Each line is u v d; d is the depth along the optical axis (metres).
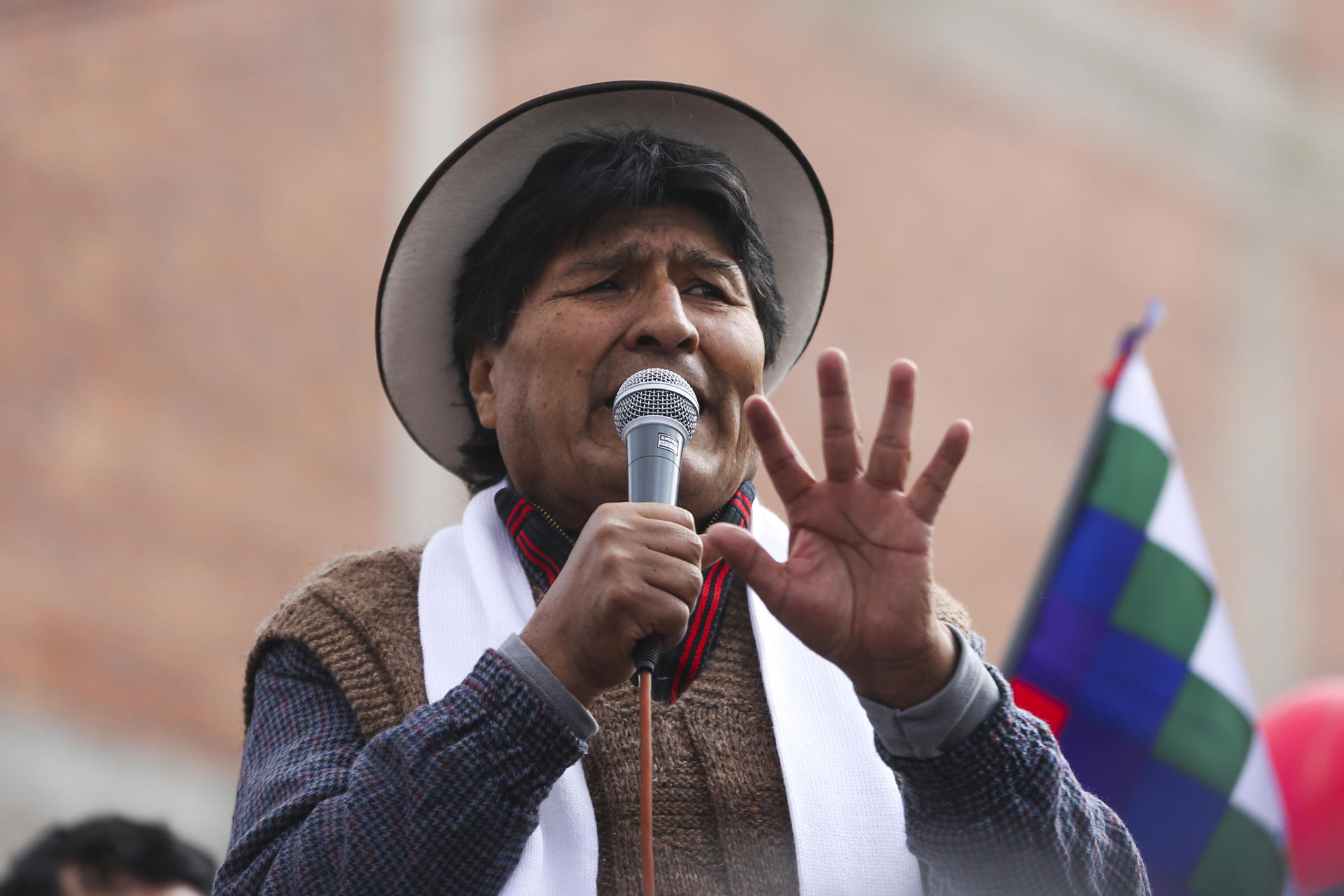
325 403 18.00
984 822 4.70
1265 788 8.69
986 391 22.06
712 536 4.76
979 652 5.53
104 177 17.41
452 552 5.79
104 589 16.45
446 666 5.33
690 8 21.95
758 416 4.77
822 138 22.36
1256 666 23.52
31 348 16.64
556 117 6.02
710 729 5.35
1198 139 26.09
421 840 4.54
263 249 18.05
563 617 4.74
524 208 5.89
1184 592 8.96
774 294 6.14
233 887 4.77
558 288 5.69
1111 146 24.88
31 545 16.20
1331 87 27.88
